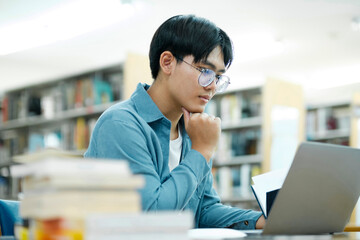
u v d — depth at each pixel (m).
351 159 1.20
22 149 5.32
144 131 1.40
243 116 5.25
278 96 5.21
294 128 5.32
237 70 7.37
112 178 0.75
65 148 4.83
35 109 5.25
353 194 1.28
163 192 1.20
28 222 0.83
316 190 1.16
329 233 1.29
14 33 5.82
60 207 0.71
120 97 4.62
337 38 6.07
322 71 7.33
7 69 7.00
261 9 5.29
